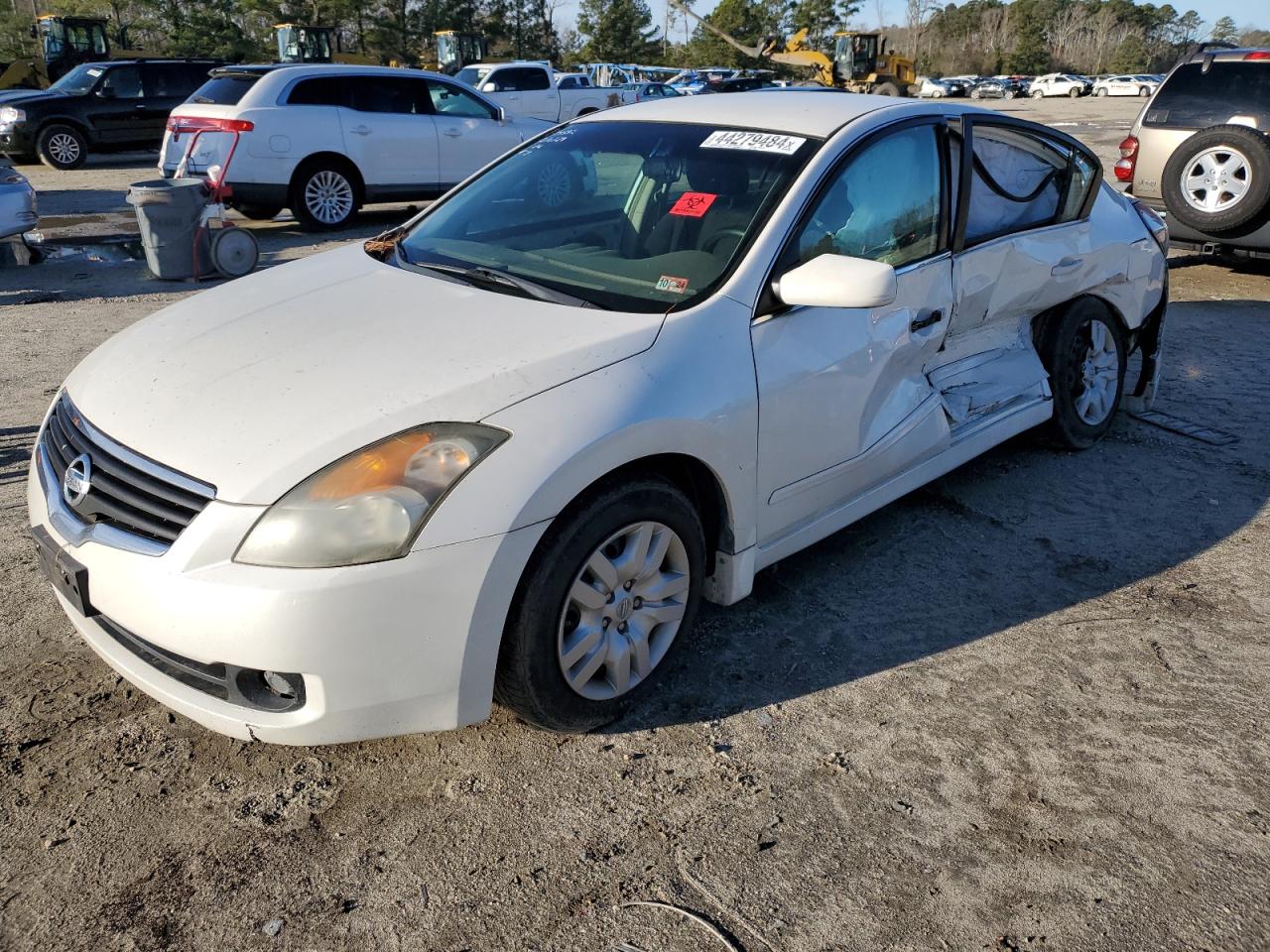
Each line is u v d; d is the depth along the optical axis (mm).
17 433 4602
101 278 8609
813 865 2252
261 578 2109
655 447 2514
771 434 2873
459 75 18625
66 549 2369
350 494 2150
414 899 2137
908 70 37000
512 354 2504
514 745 2625
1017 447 4781
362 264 3314
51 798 2393
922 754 2625
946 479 4398
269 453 2213
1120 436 4930
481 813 2385
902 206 3402
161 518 2227
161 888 2152
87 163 18047
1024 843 2332
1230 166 7332
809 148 3176
